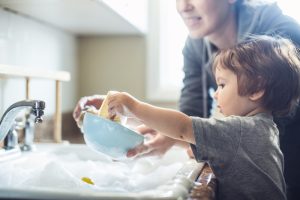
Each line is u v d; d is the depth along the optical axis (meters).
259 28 1.04
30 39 1.30
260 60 0.81
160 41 1.77
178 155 1.07
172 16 1.83
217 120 0.73
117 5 1.22
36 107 0.72
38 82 1.35
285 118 0.98
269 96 0.80
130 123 0.90
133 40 1.75
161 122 0.72
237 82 0.80
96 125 0.70
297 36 1.01
